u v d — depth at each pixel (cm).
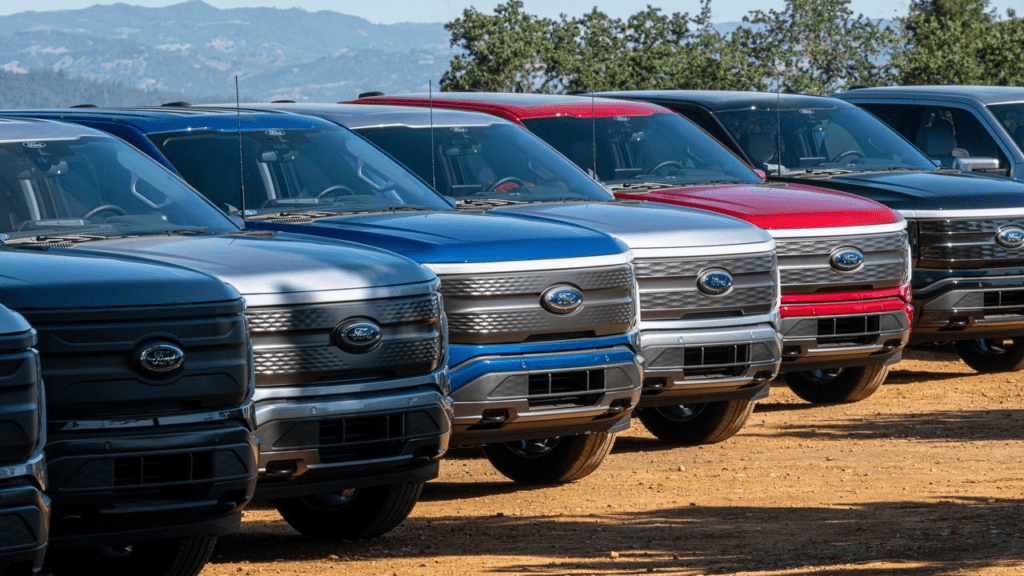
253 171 1338
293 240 1091
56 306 852
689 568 1002
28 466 762
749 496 1295
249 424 917
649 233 1395
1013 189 1923
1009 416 1762
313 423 998
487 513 1246
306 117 1440
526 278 1204
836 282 1644
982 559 977
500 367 1192
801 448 1559
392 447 1038
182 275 903
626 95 2123
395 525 1120
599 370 1236
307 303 998
